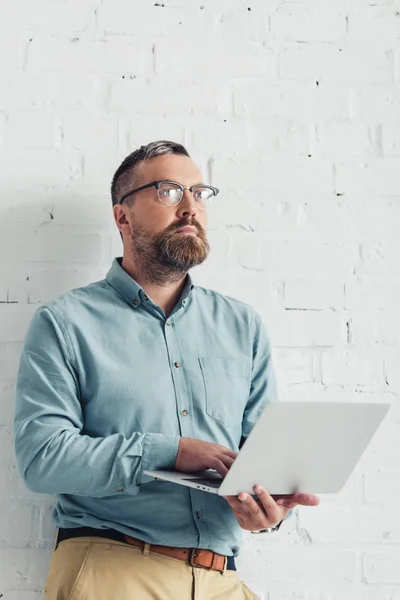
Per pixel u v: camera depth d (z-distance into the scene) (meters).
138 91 1.90
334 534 1.83
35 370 1.53
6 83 1.87
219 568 1.54
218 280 1.87
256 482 1.32
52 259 1.83
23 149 1.86
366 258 1.92
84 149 1.87
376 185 1.95
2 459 1.77
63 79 1.89
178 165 1.67
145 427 1.54
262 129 1.93
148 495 1.52
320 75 1.96
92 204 1.86
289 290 1.89
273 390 1.73
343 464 1.39
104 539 1.51
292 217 1.91
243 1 1.96
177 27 1.93
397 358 1.90
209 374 1.63
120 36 1.91
